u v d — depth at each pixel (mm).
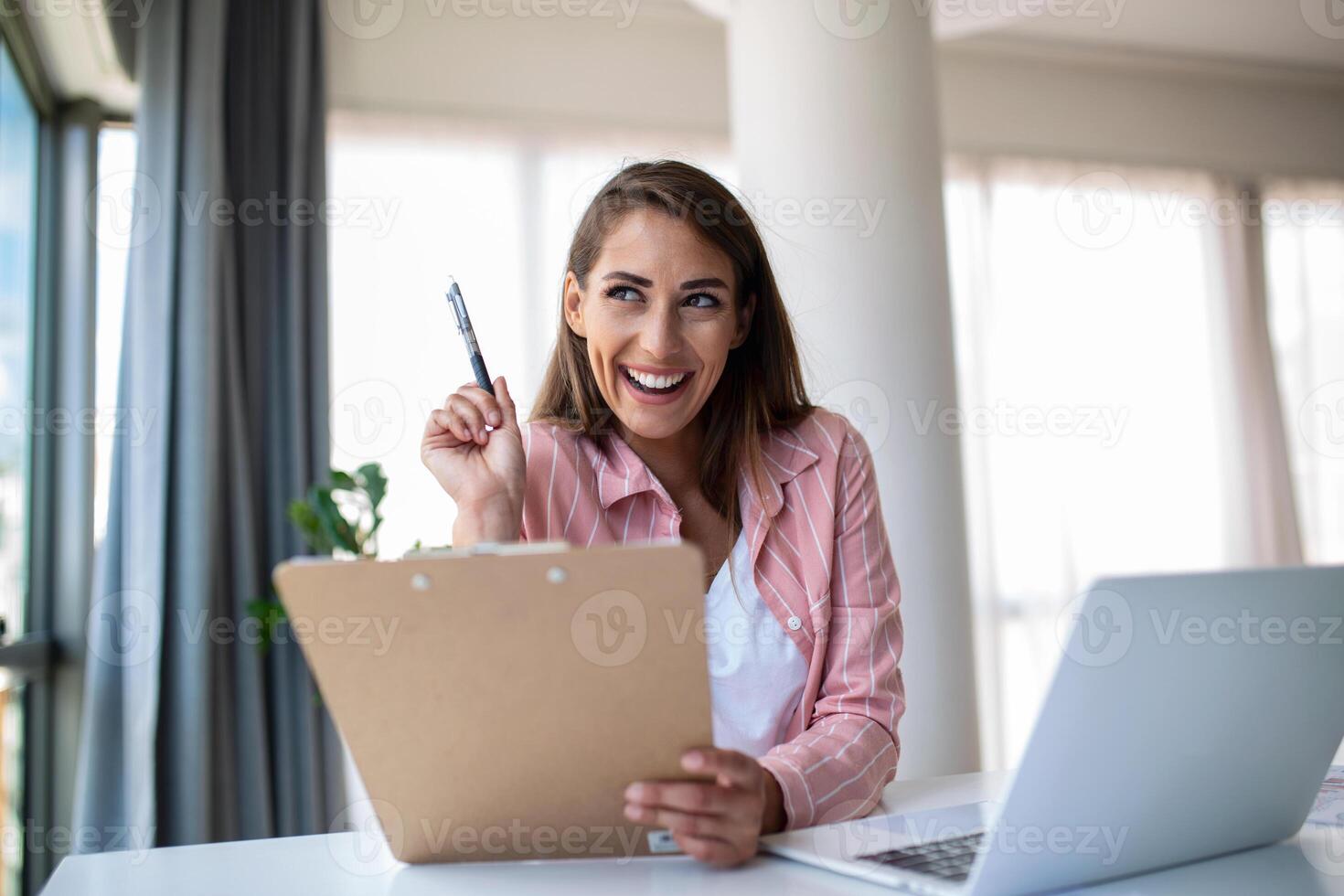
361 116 3615
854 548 1267
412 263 3604
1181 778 786
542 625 769
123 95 3311
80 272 3279
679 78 3971
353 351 3510
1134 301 4500
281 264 3338
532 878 822
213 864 875
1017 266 4375
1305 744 855
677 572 763
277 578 760
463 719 804
